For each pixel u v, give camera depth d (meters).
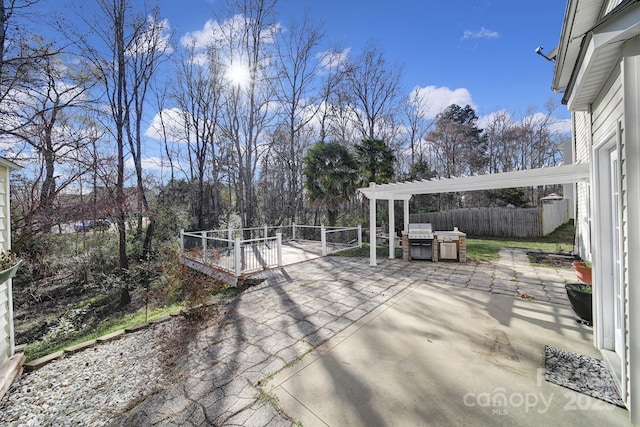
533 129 20.50
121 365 2.90
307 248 10.06
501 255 8.38
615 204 2.72
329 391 2.34
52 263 8.07
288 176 16.39
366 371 2.61
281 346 3.14
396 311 4.07
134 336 3.61
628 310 1.90
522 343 3.05
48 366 2.94
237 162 15.63
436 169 21.95
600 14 3.60
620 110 2.10
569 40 3.44
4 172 3.07
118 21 10.05
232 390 2.41
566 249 9.20
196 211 15.53
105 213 8.15
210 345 3.24
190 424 2.04
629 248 1.88
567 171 4.52
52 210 6.93
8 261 2.77
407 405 2.15
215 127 15.33
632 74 1.83
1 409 2.29
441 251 7.57
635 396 1.86
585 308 3.47
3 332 2.79
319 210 15.46
